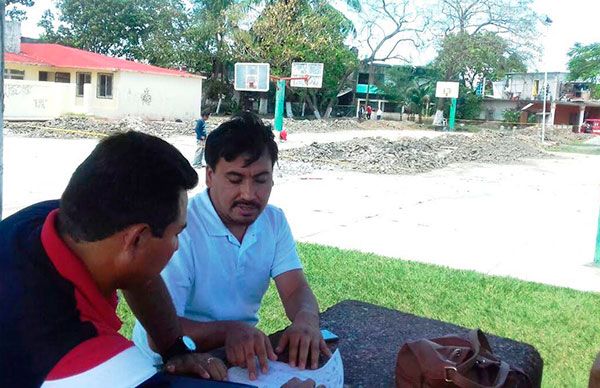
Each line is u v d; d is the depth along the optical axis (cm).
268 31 4438
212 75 4806
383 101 5966
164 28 4747
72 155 1791
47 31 5222
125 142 138
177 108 3675
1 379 129
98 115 3359
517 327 521
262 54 4456
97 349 130
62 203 135
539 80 5878
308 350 215
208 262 242
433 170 2022
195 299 247
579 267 798
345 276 647
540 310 571
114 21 4978
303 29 4525
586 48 6153
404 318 345
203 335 218
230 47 4581
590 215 1233
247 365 202
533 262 816
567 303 600
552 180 1895
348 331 321
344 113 5681
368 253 777
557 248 905
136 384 129
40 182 1259
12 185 1198
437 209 1213
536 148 3281
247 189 229
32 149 1917
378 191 1438
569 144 3919
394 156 2202
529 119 5919
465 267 763
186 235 239
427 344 217
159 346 198
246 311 256
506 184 1728
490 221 1108
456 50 5491
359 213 1118
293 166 1853
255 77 3016
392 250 837
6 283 133
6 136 2322
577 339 500
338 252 762
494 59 5522
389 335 318
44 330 129
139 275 143
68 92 3241
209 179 240
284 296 257
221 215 240
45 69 3459
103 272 138
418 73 5831
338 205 1198
